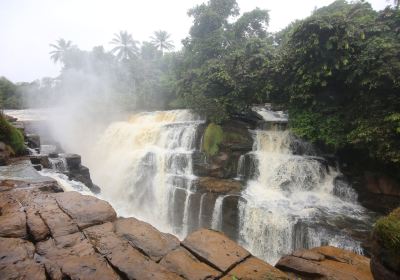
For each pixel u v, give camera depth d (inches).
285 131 530.0
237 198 431.8
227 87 577.9
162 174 555.8
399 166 380.8
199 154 534.0
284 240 367.2
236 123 597.3
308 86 461.7
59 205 165.2
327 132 453.1
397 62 365.4
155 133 663.8
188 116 748.6
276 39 905.5
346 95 462.6
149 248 118.5
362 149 423.8
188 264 108.2
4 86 1444.4
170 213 520.4
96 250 116.2
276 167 475.2
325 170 469.1
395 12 424.8
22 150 397.4
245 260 114.1
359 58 402.6
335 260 140.5
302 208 402.3
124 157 642.8
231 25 1003.9
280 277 102.8
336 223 355.9
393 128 365.1
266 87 531.2
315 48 431.8
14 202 173.9
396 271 79.4
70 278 95.9
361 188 433.7
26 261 105.3
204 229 138.0
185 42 1029.2
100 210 157.9
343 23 418.6
